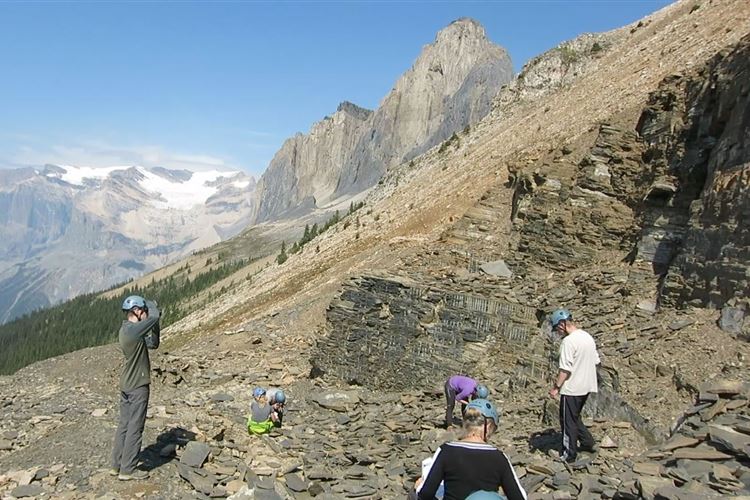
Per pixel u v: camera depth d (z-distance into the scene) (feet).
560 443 42.88
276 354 98.12
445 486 22.44
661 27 188.85
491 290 80.94
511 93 251.80
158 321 38.32
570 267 84.89
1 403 59.88
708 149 68.49
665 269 68.44
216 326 193.98
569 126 144.87
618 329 61.31
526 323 72.33
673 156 74.54
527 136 172.45
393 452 46.21
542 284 81.82
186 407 59.57
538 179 100.37
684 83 79.05
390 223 185.37
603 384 52.03
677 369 48.85
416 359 74.79
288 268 231.91
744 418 35.99
